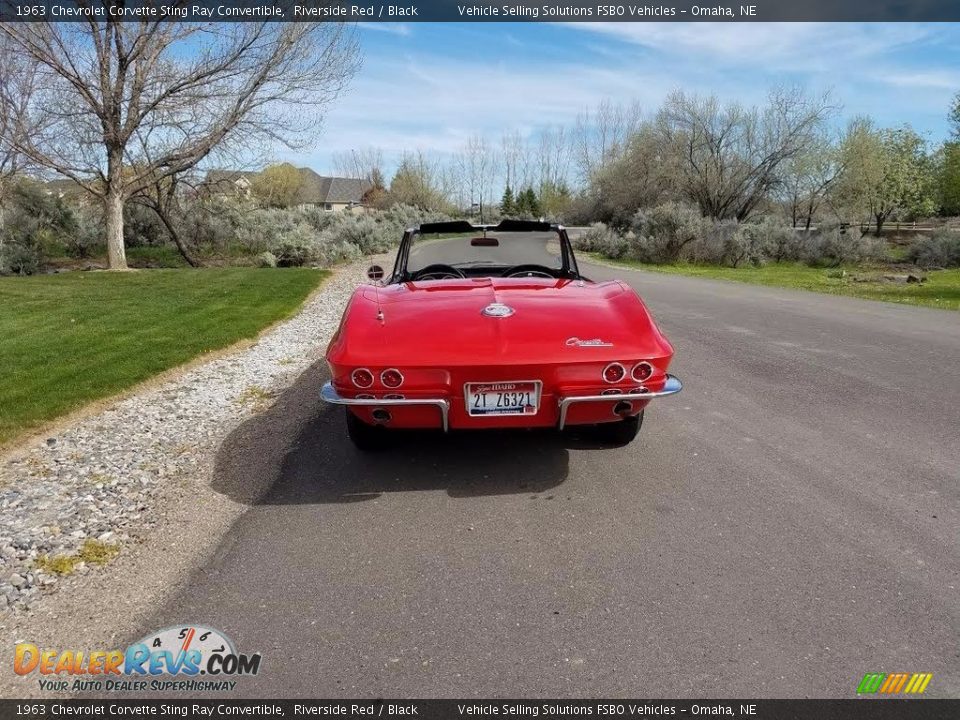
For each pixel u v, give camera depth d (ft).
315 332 31.89
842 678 7.61
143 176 65.51
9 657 8.47
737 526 11.27
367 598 9.47
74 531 11.76
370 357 11.65
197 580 10.09
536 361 11.54
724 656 8.02
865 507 11.87
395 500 12.69
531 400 11.95
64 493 13.39
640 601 9.18
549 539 11.01
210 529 11.77
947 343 26.45
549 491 12.88
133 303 38.40
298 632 8.75
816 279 63.98
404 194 259.39
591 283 15.48
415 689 7.63
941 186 171.42
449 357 11.59
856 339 27.66
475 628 8.71
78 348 26.07
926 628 8.45
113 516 12.37
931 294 47.70
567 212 222.48
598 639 8.41
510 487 13.11
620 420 13.51
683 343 27.40
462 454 14.89
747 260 88.53
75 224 82.23
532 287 14.35
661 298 43.55
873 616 8.70
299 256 70.64
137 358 24.48
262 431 17.22
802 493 12.51
